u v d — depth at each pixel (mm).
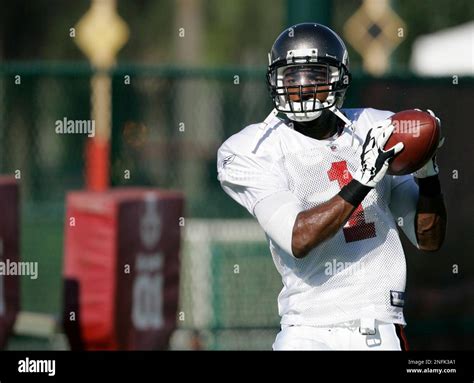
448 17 52750
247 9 102500
